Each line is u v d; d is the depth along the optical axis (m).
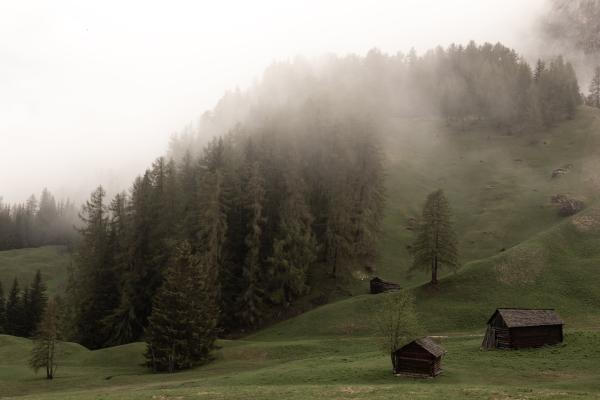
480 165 148.75
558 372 43.69
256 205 90.50
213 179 85.81
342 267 93.31
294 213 92.62
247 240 88.56
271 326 82.19
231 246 90.62
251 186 92.25
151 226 89.56
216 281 84.12
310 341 67.56
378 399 31.89
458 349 55.56
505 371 44.91
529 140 158.25
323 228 98.88
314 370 47.06
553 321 55.03
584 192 113.94
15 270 160.50
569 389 37.28
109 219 96.75
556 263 82.31
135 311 83.00
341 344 64.62
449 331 68.62
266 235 93.81
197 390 38.91
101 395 38.62
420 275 94.44
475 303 74.69
